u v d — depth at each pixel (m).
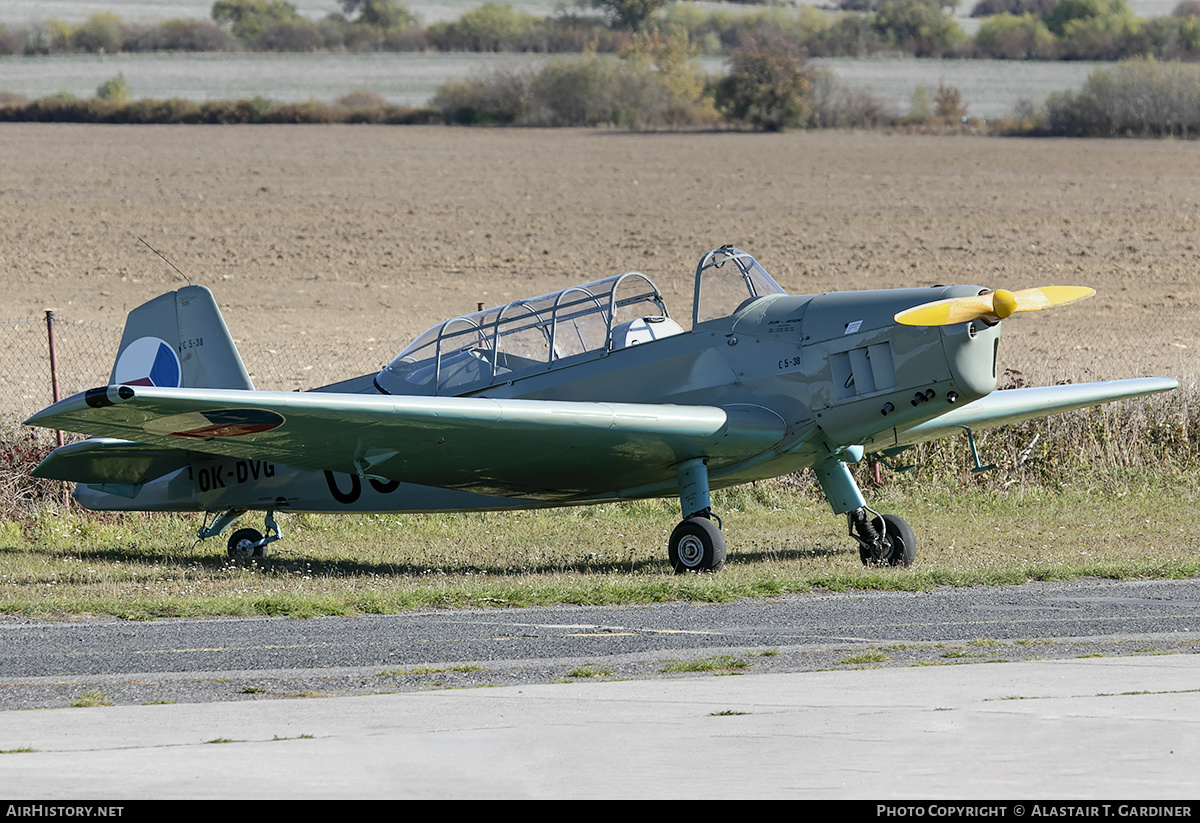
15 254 120.25
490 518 50.12
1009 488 53.66
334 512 44.00
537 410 34.91
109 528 46.62
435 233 136.25
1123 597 32.69
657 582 33.75
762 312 39.72
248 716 20.45
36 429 48.78
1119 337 84.19
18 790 16.64
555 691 22.09
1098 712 20.09
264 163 198.38
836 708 20.55
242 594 33.97
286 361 73.19
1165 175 178.38
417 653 25.75
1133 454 55.12
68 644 26.75
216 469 44.34
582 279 108.44
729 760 17.73
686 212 149.88
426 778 17.12
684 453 38.41
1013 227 136.50
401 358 43.34
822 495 53.34
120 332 82.88
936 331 36.97
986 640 26.92
